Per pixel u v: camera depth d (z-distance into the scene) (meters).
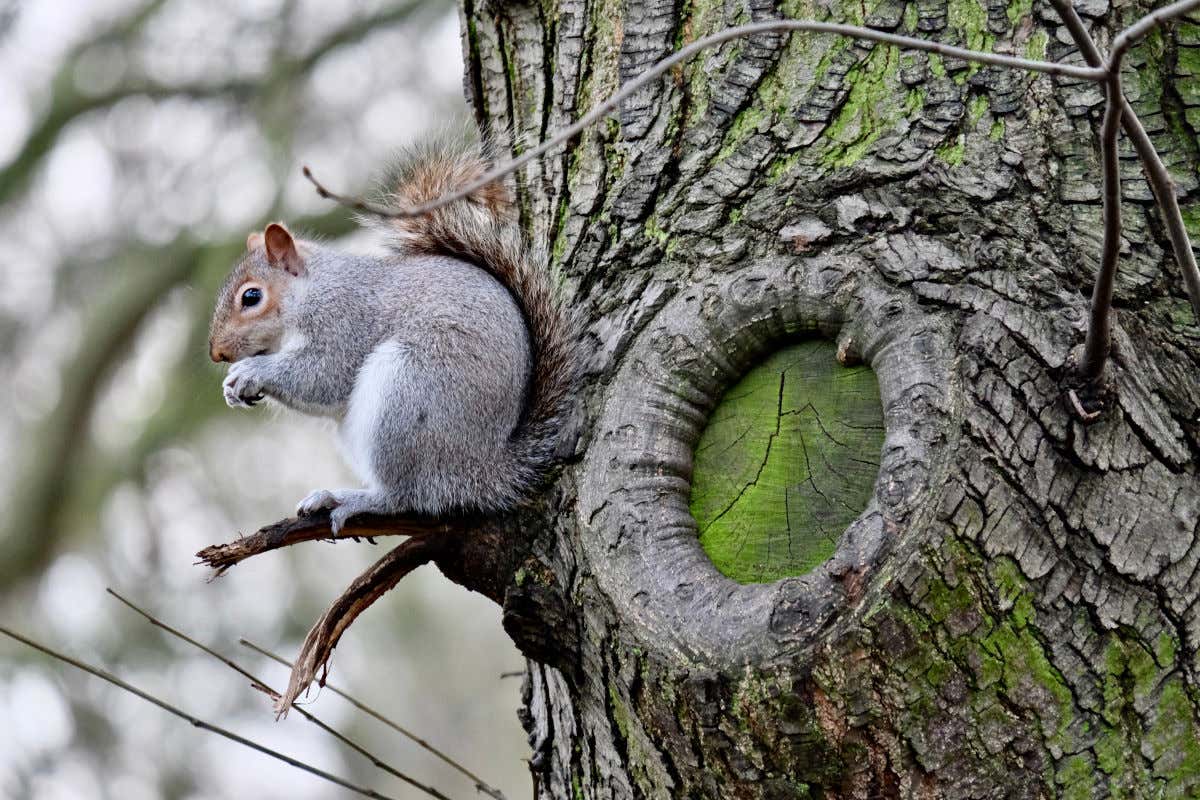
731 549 7.06
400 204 7.28
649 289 7.12
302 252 7.34
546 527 7.11
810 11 7.14
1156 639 6.99
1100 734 6.99
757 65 7.14
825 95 7.12
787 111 7.12
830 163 7.10
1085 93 7.08
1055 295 7.04
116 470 9.39
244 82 9.49
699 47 6.89
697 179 7.14
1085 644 6.99
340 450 7.33
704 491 7.08
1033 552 6.99
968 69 7.10
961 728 6.98
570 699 7.16
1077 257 7.06
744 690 6.99
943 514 6.99
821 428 7.06
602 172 7.19
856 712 6.98
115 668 9.52
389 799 7.16
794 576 7.03
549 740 7.22
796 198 7.10
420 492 7.16
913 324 7.04
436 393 7.16
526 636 7.11
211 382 8.97
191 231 9.30
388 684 11.67
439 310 7.20
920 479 7.00
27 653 9.40
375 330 7.28
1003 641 6.98
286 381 7.30
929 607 6.98
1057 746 6.98
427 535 7.14
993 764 6.98
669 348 7.09
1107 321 6.97
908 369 7.03
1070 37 7.09
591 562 7.07
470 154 7.29
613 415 7.09
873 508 7.00
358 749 7.16
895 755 6.98
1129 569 7.00
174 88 9.52
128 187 9.66
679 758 7.04
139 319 9.31
